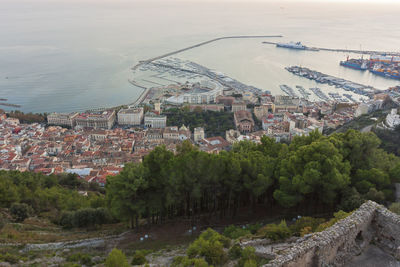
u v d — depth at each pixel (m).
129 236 87.81
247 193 103.06
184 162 85.31
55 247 80.75
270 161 92.12
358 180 86.94
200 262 55.03
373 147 91.81
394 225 51.59
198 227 90.88
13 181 141.62
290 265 44.19
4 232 85.44
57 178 178.50
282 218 89.69
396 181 86.88
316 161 81.44
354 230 51.03
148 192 88.06
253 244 63.09
